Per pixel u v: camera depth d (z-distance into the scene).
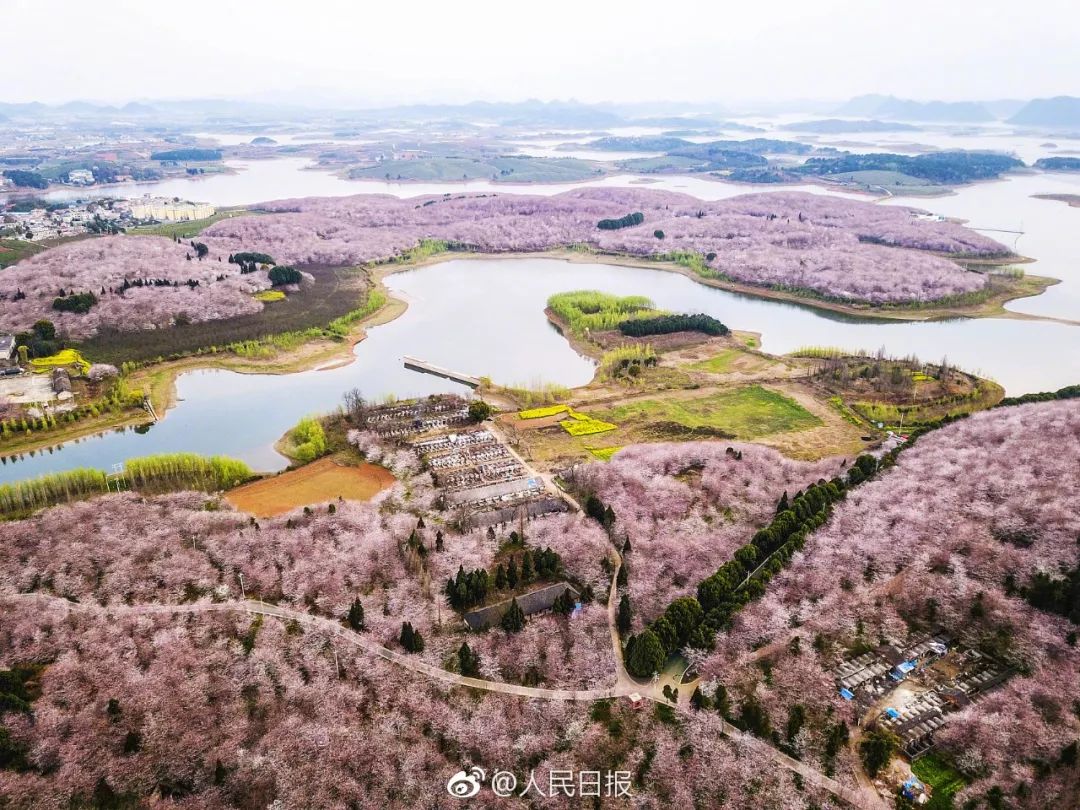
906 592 154.12
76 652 140.25
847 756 119.31
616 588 160.75
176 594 156.50
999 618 145.12
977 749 118.94
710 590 151.00
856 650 141.50
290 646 141.50
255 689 131.88
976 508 178.12
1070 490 179.25
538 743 121.56
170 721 124.06
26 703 126.62
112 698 127.38
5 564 164.62
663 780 115.50
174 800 111.38
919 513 177.25
